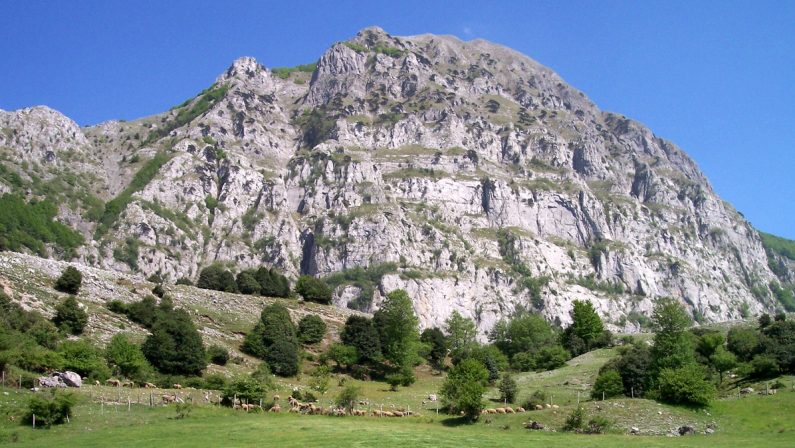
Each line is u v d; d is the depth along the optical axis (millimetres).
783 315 132250
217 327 123250
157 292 126875
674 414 79500
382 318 133625
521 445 65062
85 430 66875
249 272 159500
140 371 90438
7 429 64438
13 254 118438
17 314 91688
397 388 114500
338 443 62938
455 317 164375
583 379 112500
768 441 67562
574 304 156750
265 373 103875
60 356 83688
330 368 122938
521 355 141625
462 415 86375
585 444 65875
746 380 96250
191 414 75750
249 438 65062
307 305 155000
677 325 100500
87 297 111750
